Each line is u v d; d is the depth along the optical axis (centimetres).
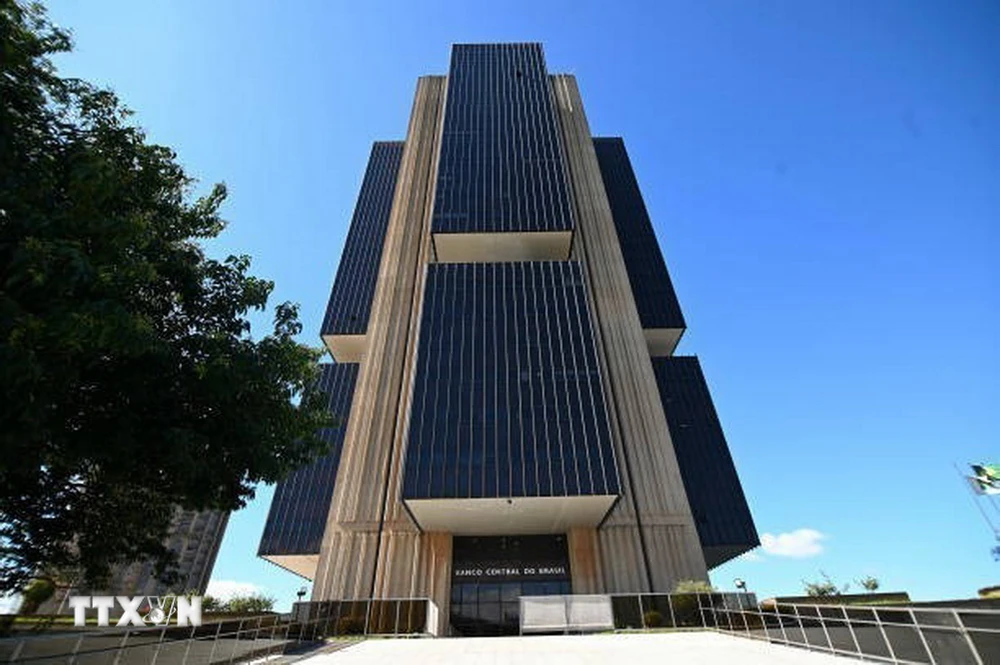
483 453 3859
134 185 1106
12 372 630
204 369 964
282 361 1207
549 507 3816
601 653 1739
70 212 812
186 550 9100
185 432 951
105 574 1242
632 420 4694
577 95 7681
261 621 1756
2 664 755
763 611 1959
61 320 680
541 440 3947
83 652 912
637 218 8306
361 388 4912
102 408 957
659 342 7456
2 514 1097
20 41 916
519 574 4028
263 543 5672
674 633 2398
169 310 1132
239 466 1123
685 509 4197
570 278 5194
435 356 4491
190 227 1289
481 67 7462
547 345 4588
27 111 921
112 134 1108
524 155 6294
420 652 1905
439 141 6519
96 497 1194
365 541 4022
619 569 3897
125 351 779
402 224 6262
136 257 984
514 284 5119
